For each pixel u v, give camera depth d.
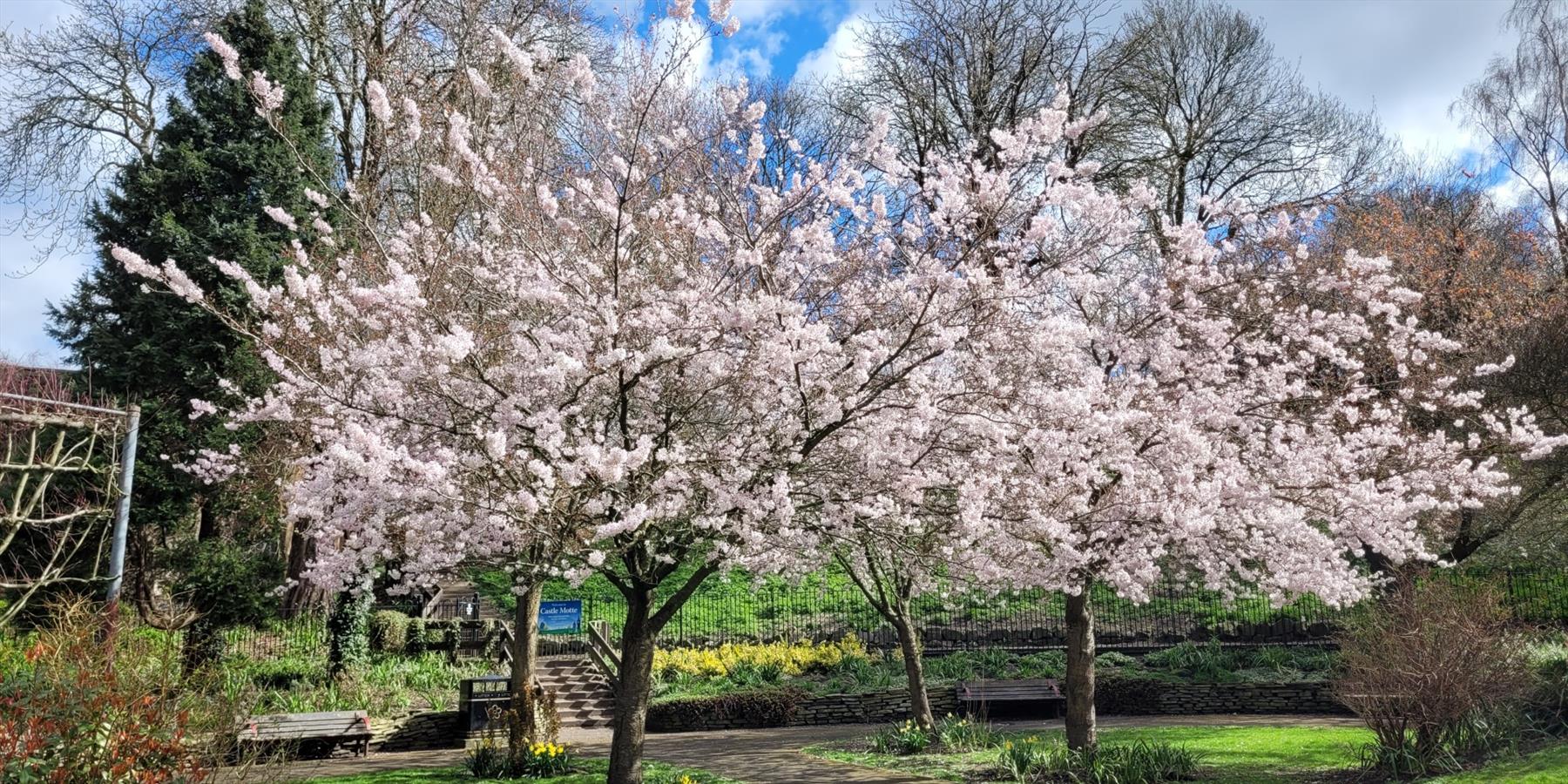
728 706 15.66
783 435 7.25
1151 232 11.96
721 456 7.11
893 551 8.65
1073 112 18.73
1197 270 9.66
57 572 10.99
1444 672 8.35
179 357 14.81
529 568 7.55
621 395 6.90
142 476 13.67
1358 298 10.41
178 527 14.91
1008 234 8.25
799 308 6.70
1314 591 8.84
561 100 11.40
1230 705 15.39
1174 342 9.50
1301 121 22.36
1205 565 8.96
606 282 7.47
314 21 17.77
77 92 20.33
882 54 20.39
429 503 7.13
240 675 14.27
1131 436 8.89
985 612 19.08
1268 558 8.80
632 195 7.15
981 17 19.62
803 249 7.55
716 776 10.49
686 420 7.65
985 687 15.58
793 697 15.83
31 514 12.33
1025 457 8.27
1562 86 18.52
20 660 7.22
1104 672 16.02
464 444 7.43
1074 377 9.18
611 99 10.91
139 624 12.77
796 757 12.02
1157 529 8.52
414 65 17.00
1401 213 21.55
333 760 12.72
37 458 12.81
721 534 7.48
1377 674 8.66
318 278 7.70
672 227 8.21
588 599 20.06
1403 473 9.83
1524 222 22.38
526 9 16.42
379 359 6.92
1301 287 10.36
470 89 13.36
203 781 6.46
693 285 7.95
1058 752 10.00
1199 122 22.52
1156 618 18.59
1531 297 17.73
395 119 11.73
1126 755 9.33
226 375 14.87
